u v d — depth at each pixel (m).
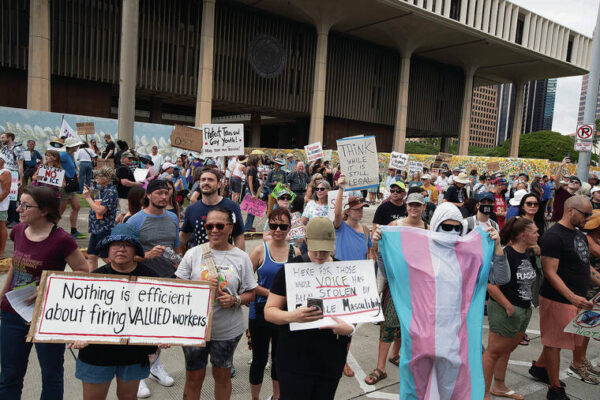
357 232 4.40
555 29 37.38
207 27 23.94
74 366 4.04
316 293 2.73
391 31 30.22
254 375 3.41
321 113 28.70
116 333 2.57
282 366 2.66
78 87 22.70
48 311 2.49
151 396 3.61
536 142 64.12
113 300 2.60
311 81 30.58
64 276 2.53
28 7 20.55
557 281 3.83
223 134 8.56
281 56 28.61
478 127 177.00
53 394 2.95
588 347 5.43
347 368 4.23
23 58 20.69
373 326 5.62
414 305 3.00
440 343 2.85
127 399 2.73
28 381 3.72
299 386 2.60
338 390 3.93
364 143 5.48
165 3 24.44
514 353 5.02
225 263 3.08
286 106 29.69
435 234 3.14
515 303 3.73
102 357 2.60
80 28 21.78
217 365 3.10
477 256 3.11
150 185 3.76
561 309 3.92
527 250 4.25
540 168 20.56
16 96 21.19
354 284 2.83
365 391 3.93
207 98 24.34
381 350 4.15
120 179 6.20
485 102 176.75
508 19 33.66
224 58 26.64
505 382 4.29
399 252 3.11
